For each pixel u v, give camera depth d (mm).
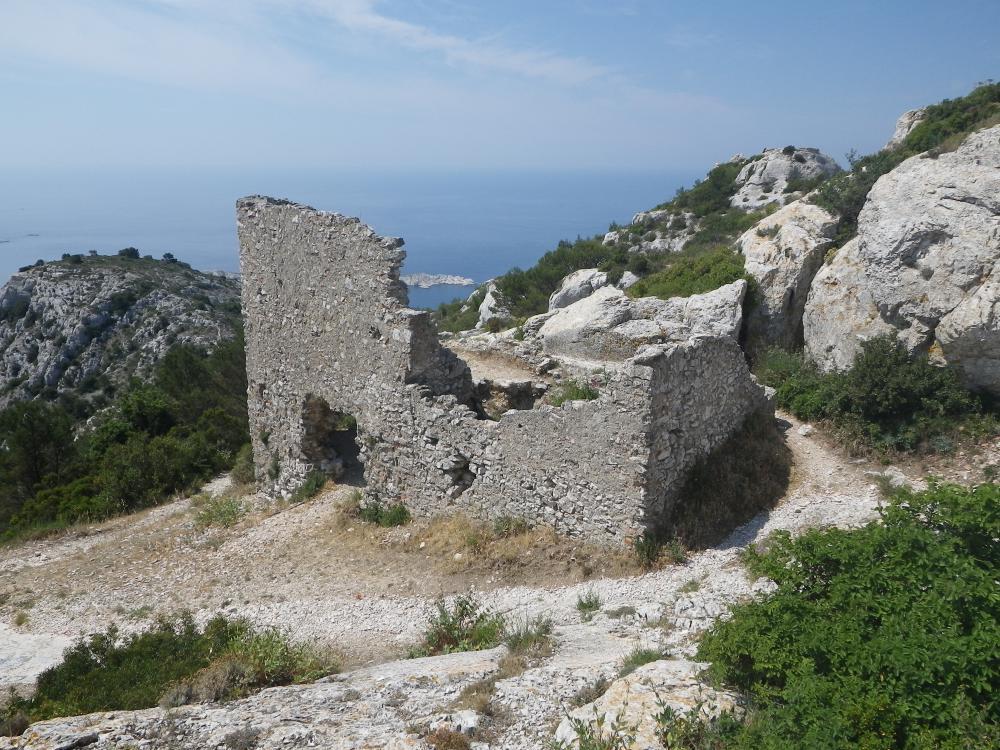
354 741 7609
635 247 49312
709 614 10922
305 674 10797
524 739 7359
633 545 13766
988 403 17172
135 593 17062
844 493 15477
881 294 18703
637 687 7551
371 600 14609
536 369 22781
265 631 12688
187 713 8914
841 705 6043
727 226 43688
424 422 17016
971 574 7094
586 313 23781
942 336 17250
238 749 7672
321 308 19266
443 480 16969
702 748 6473
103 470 30203
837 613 7141
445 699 8602
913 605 6828
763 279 23266
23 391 73188
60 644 15008
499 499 16000
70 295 84062
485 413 19391
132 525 23969
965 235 17312
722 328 22375
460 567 15094
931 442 16500
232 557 18062
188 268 106562
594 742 6621
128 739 8188
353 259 17859
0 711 11352
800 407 19172
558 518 15016
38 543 23750
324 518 19125
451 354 18359
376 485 18500
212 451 30922
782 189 48656
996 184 17391
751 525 14719
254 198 21078
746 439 16969
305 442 21031
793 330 23391
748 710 6953
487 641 11469
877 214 19391
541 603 13102
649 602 12062
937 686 6035
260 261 21109
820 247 23328
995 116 25219
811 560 7906
